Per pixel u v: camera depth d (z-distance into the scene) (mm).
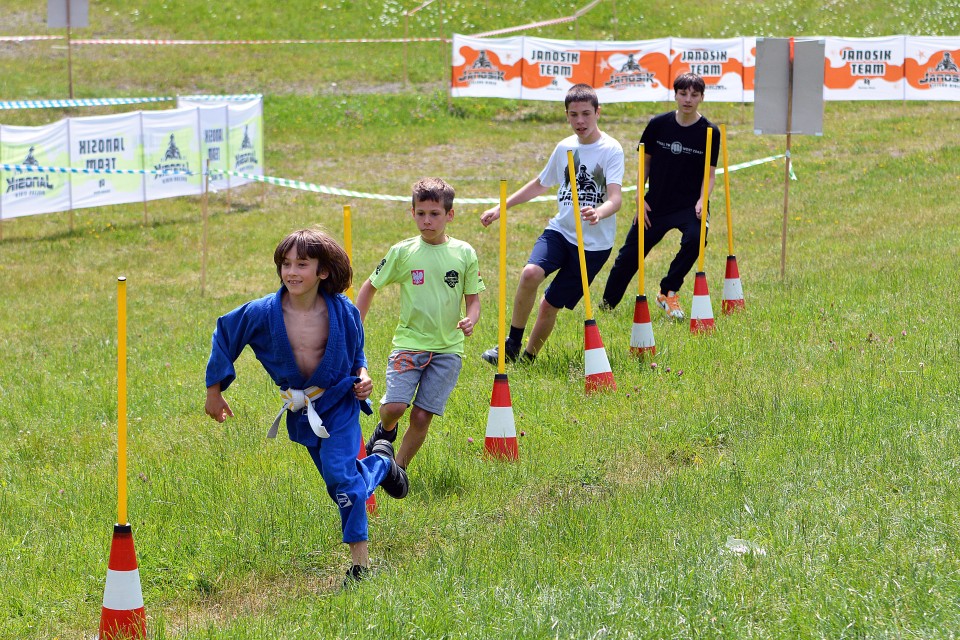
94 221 31109
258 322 8117
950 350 13023
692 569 7480
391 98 45031
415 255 10305
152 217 31703
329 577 8617
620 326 16672
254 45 51625
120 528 7383
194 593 8398
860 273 18891
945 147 35094
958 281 17203
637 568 7676
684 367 13797
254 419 12992
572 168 12945
